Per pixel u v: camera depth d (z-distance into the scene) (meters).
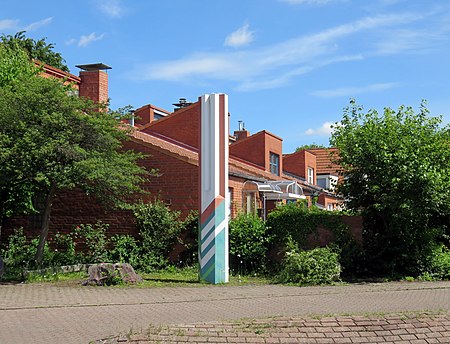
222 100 16.00
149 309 11.02
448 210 17.38
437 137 17.36
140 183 20.69
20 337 8.62
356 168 18.02
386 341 9.17
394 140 17.20
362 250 17.56
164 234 19.48
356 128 18.14
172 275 17.83
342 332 9.26
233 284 15.57
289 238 17.44
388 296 13.16
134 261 19.06
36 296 12.52
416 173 16.17
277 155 37.84
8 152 14.38
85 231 19.97
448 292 13.98
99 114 16.61
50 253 19.12
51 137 15.18
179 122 28.23
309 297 12.93
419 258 17.47
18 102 15.22
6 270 16.44
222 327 9.09
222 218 15.84
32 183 16.62
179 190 20.38
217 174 15.88
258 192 26.38
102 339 8.46
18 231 20.78
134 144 20.89
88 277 14.68
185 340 8.57
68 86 17.52
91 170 15.20
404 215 16.89
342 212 18.31
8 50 21.48
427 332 9.54
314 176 45.12
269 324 9.31
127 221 20.55
